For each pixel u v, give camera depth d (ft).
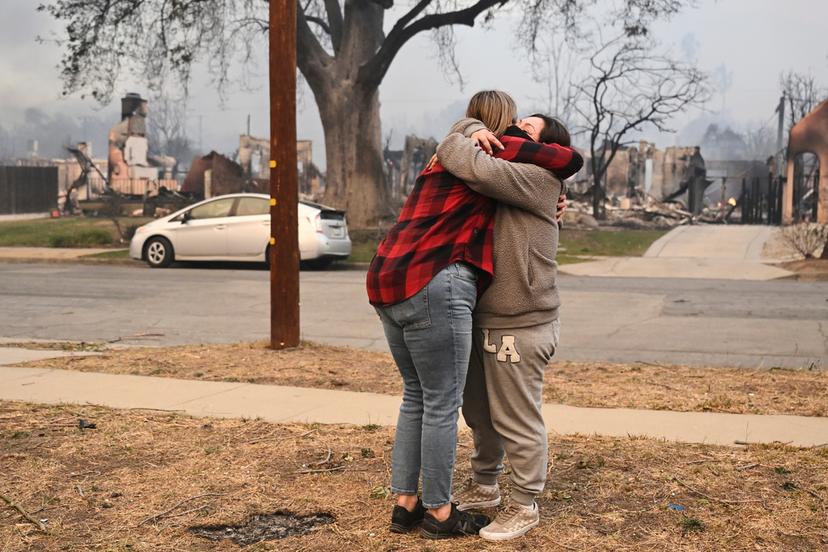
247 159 187.32
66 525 12.50
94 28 95.45
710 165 223.51
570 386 22.41
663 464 15.07
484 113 12.21
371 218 102.68
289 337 27.78
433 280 11.28
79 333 33.78
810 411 19.47
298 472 14.89
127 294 46.65
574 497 13.43
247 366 25.03
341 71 102.42
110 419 18.54
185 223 64.08
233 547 11.80
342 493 13.83
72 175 207.21
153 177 181.57
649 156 175.01
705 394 21.35
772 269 63.57
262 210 63.26
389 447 16.38
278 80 26.81
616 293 47.91
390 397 21.11
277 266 27.58
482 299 11.85
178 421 18.45
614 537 11.82
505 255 11.64
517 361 11.79
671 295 46.83
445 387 11.64
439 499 11.84
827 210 124.47
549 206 11.67
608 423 18.29
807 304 42.27
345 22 102.78
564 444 16.51
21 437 17.07
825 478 14.19
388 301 11.46
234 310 40.63
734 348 29.86
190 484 14.25
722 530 11.99
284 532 12.40
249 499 13.55
